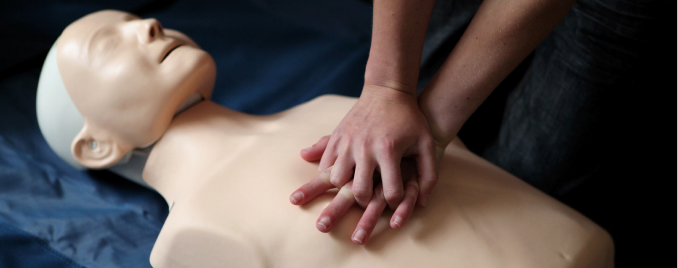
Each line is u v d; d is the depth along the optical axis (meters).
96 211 1.33
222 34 2.02
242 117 1.26
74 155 1.21
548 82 1.26
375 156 0.87
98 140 1.19
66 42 1.17
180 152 1.16
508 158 1.38
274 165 1.01
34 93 1.67
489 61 0.88
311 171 1.00
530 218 0.98
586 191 1.37
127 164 1.27
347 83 1.78
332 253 0.88
